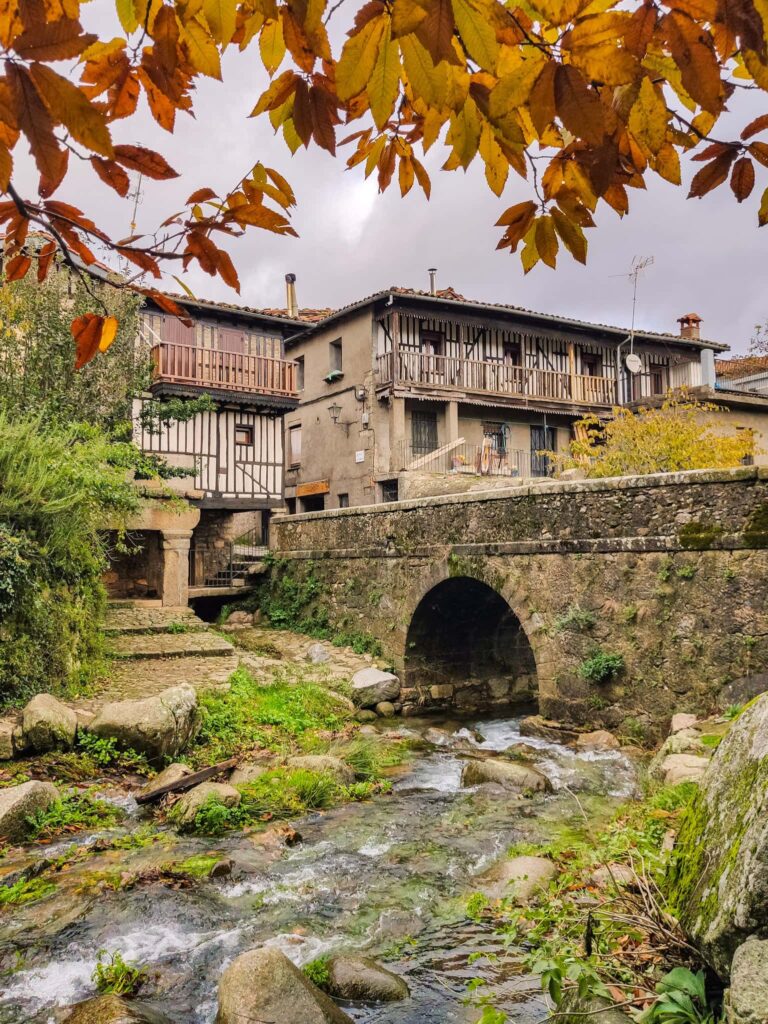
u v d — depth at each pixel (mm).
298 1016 3295
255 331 18594
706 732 7238
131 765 7426
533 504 10562
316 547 15859
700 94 840
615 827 5379
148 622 13703
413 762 9188
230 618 16828
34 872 5199
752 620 7984
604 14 810
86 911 4656
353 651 13891
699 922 2531
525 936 4172
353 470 21219
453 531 12016
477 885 5090
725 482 8281
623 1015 2627
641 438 14164
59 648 8875
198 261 1095
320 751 8867
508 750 9258
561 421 23047
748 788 2582
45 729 7199
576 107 836
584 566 9812
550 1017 2883
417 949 4297
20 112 731
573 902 4203
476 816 6777
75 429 10492
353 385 21266
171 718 7859
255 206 1049
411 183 1235
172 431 17297
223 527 19094
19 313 11492
